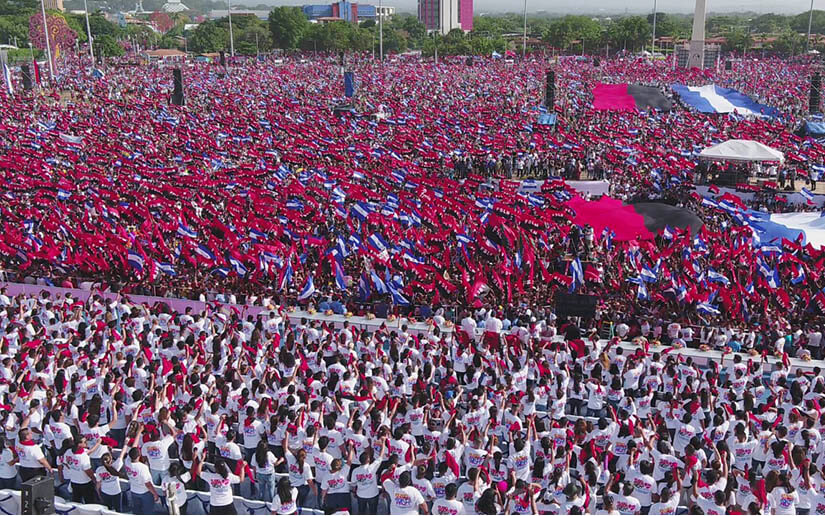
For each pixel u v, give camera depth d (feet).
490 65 628.28
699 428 71.36
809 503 59.52
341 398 72.79
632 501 56.39
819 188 212.02
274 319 102.01
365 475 60.29
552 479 58.49
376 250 128.06
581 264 125.39
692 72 527.40
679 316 110.63
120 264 128.47
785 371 86.02
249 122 299.17
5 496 59.72
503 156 226.99
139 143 261.24
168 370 81.46
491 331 95.91
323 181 195.42
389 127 292.20
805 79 488.85
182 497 60.13
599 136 257.75
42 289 122.01
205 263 128.26
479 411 71.15
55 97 405.80
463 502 58.18
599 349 88.38
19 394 74.43
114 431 73.92
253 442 69.41
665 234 143.23
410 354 85.71
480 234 137.80
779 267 125.80
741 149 204.54
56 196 181.06
